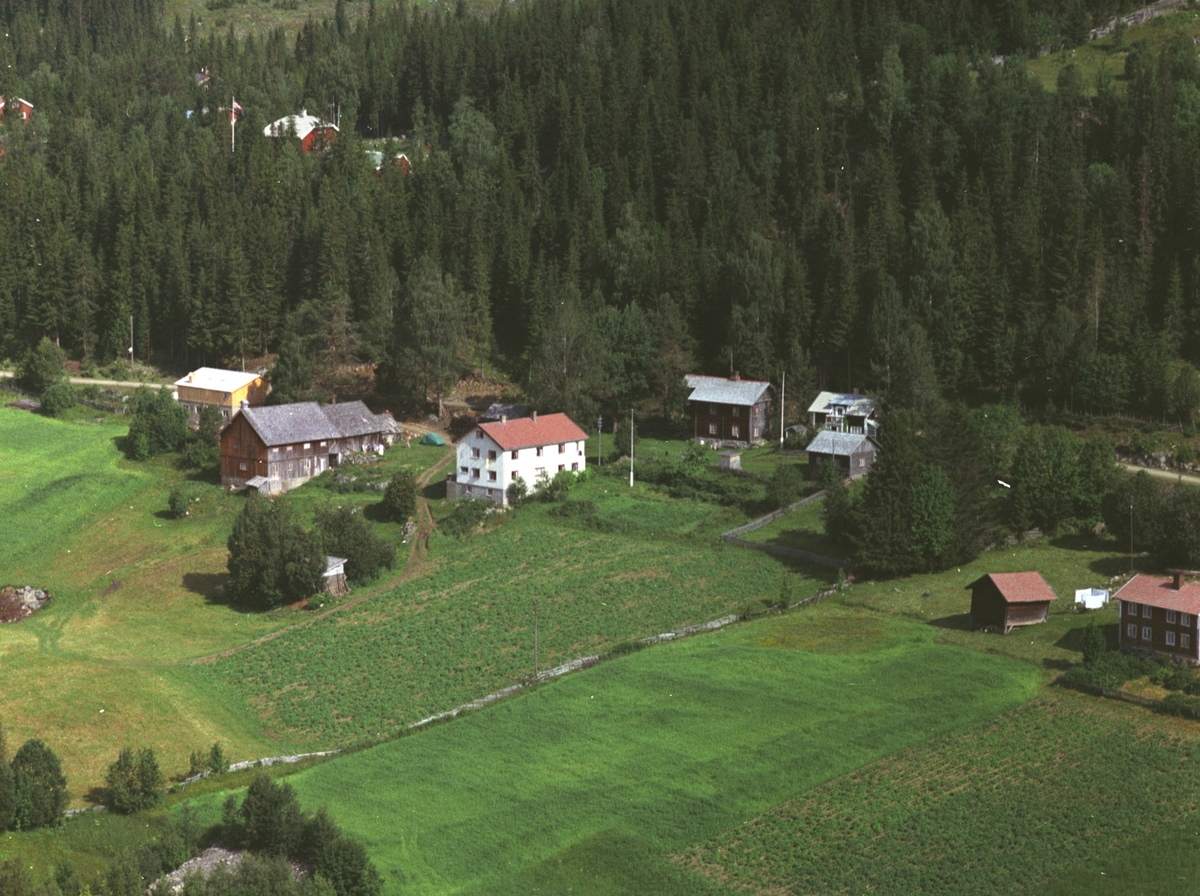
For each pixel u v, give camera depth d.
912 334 149.88
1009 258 170.25
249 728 95.56
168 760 89.56
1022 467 124.69
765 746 85.75
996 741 85.75
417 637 109.44
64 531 142.50
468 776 83.50
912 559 115.62
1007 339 158.50
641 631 108.50
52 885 66.38
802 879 72.31
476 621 112.12
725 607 112.38
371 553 124.12
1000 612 103.38
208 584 127.56
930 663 97.50
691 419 164.62
